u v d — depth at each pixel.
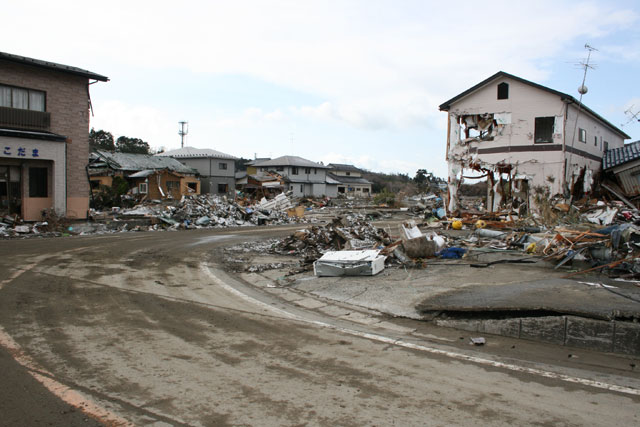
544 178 23.09
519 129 23.62
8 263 10.32
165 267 10.85
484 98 24.47
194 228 24.05
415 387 4.08
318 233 14.36
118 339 5.30
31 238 16.62
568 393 3.97
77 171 21.20
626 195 25.09
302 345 5.30
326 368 4.54
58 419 3.37
